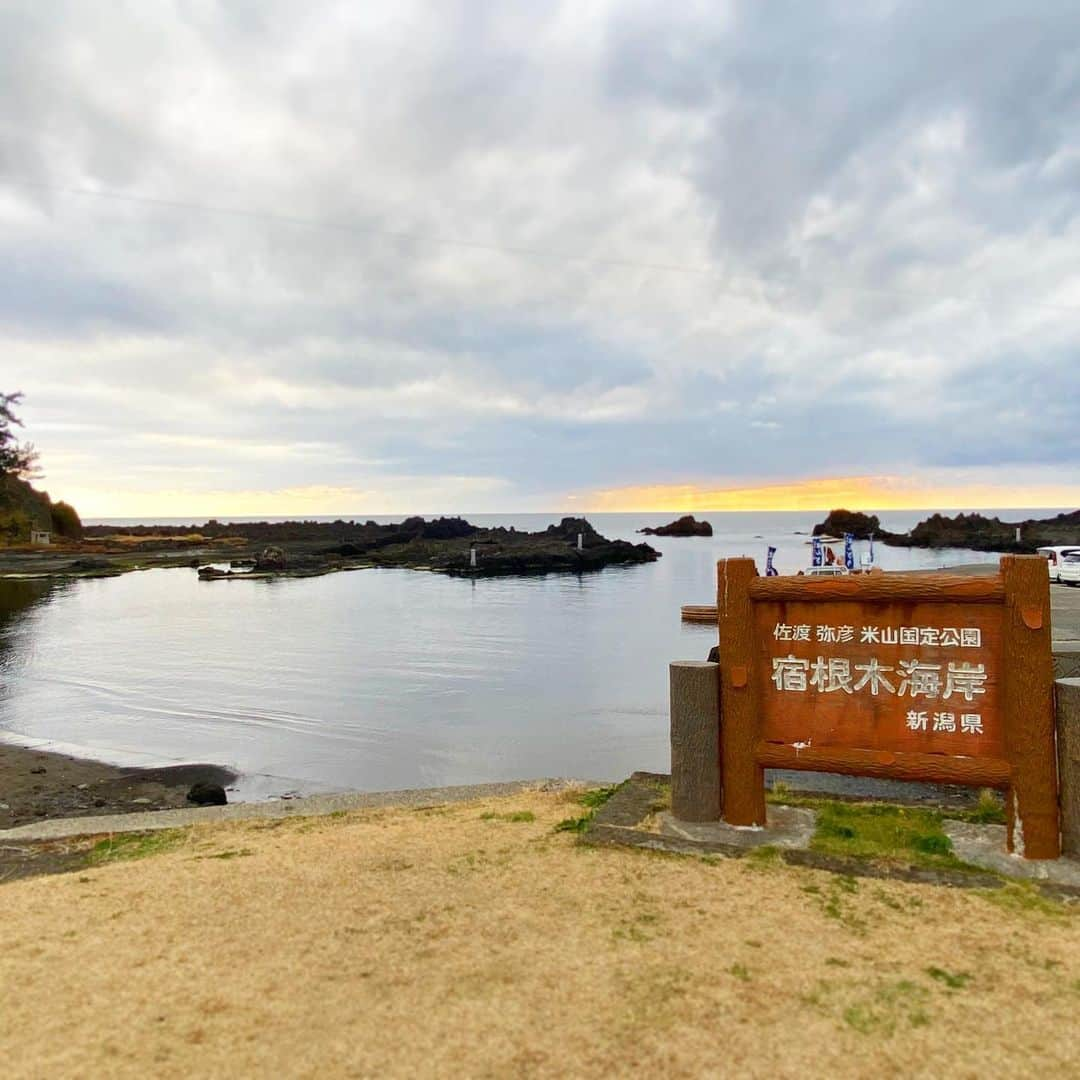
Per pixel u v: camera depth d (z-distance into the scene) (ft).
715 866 14.55
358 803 21.83
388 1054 9.03
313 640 79.30
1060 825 14.53
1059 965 10.87
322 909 13.05
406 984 10.52
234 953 11.51
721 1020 9.61
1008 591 14.25
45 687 58.18
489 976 10.69
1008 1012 9.75
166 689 56.90
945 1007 9.86
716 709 16.84
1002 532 209.15
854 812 17.62
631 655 67.87
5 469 159.84
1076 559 69.51
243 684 58.13
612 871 14.46
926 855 14.98
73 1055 9.09
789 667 15.93
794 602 15.83
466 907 13.00
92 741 43.21
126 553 241.14
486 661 65.98
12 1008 10.11
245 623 93.76
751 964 10.96
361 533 366.43
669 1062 8.84
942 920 12.26
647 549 209.26
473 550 179.01
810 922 12.24
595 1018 9.68
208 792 31.63
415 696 53.01
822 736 15.69
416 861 15.38
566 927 12.16
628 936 11.83
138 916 12.96
